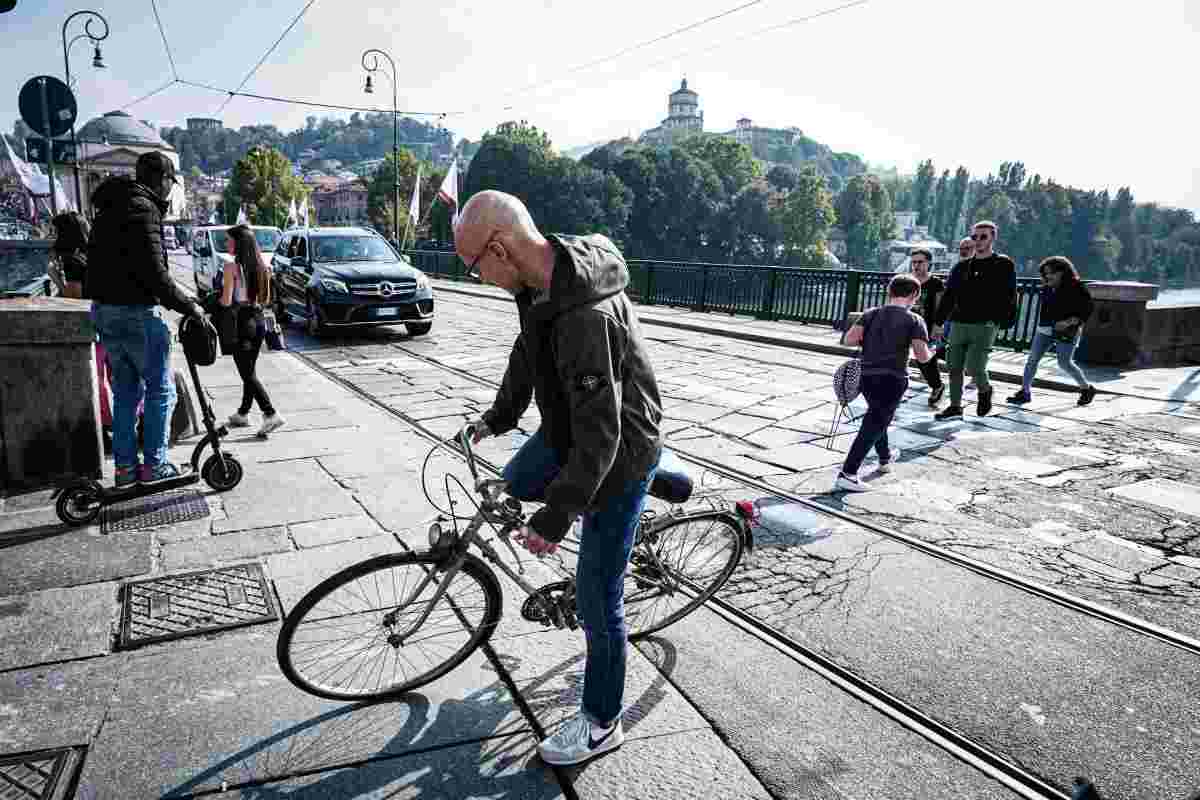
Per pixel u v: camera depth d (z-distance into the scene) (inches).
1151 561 151.3
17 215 1295.5
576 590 88.7
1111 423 268.1
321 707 97.8
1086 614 128.7
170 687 100.7
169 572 134.0
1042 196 7229.3
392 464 200.8
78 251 225.8
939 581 140.6
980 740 95.3
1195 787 87.4
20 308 173.2
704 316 597.3
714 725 96.9
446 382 323.9
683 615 121.1
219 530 153.3
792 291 552.7
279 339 228.4
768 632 120.6
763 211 4881.9
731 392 308.2
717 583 121.0
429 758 88.9
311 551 143.7
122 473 164.1
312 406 273.1
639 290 705.0
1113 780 88.4
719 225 4687.5
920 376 365.7
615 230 4042.8
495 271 80.0
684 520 114.0
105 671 103.9
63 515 151.8
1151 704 103.5
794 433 245.6
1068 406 297.6
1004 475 205.9
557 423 84.7
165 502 168.6
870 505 181.2
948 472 208.2
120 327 156.9
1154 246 7662.4
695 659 112.4
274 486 181.0
